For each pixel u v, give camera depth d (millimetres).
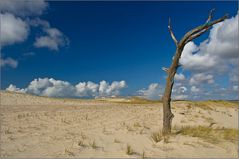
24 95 50281
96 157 7902
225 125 18172
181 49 11242
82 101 56875
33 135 10844
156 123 16406
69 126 13891
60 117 18609
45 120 16312
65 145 9164
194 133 11297
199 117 21062
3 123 13867
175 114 22094
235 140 10430
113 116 20422
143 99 96750
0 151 8078
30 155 7828
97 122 16016
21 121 15195
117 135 11289
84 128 13172
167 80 11758
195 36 10781
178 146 9359
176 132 12109
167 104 11805
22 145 8992
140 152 8648
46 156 7773
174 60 11469
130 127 13641
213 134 11328
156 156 8227
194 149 9000
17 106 32438
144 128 13656
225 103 47406
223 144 9750
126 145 9484
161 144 9727
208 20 10430
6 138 9977
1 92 47594
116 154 8289
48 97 55000
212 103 44469
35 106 33875
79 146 9078
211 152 8781
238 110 37562
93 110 27516
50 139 10109
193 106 33969
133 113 23969
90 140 10133
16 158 7484
